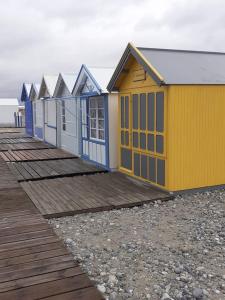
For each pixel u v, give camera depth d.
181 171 7.53
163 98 7.50
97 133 11.05
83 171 10.23
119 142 9.95
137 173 9.00
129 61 8.62
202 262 4.48
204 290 3.81
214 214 6.33
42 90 18.03
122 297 3.74
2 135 23.33
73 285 3.83
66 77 13.88
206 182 7.84
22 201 7.19
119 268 4.35
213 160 7.86
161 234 5.44
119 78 9.15
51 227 5.61
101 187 8.31
